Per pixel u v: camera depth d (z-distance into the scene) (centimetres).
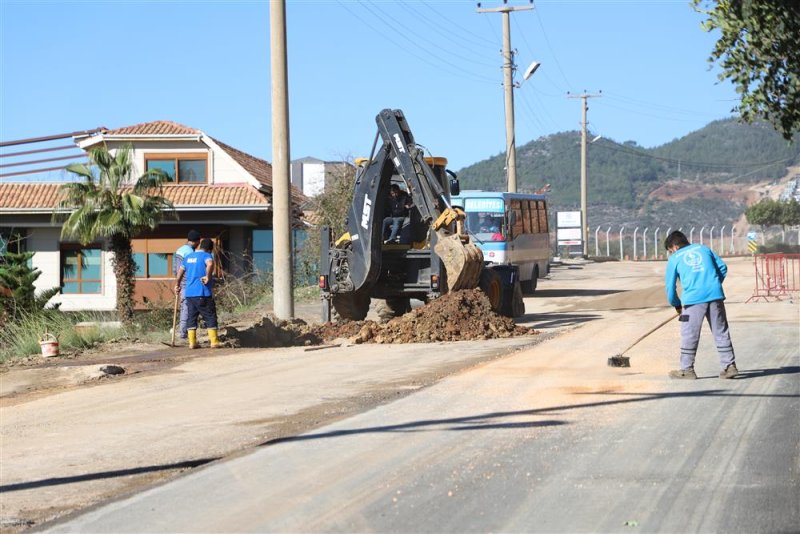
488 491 655
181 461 810
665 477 680
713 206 19962
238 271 3872
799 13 949
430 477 698
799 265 3878
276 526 593
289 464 762
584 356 1382
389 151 1906
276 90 2072
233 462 780
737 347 1444
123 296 2747
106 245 3847
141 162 3900
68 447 895
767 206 8869
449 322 1764
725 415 903
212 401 1127
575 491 648
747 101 1007
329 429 900
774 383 1087
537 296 3002
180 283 1789
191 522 611
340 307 2014
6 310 2592
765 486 650
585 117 6638
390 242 1991
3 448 908
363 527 583
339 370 1359
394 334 1761
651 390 1055
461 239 1894
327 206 3531
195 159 3884
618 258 6925
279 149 2077
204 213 3769
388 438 844
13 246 3819
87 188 2728
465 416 934
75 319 2414
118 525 613
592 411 938
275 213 2089
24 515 662
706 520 578
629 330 1762
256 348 1736
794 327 1731
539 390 1077
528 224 3212
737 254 7206
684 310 1139
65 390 1299
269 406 1070
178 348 1745
